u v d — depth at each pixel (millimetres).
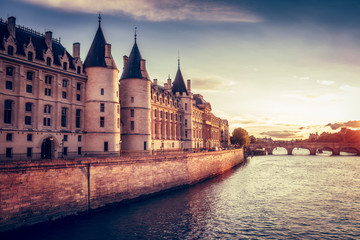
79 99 48031
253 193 51062
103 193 37594
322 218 36000
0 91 36281
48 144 42250
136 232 30188
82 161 35031
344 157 158250
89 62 49125
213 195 48875
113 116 49281
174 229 31406
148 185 46188
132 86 59656
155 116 70875
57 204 31625
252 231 31266
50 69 42375
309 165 107250
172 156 53469
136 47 62125
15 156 37375
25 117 39562
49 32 45406
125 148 58969
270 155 184625
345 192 52406
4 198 26953
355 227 32625
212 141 117688
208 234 30219
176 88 89000
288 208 40719
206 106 107000
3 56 36375
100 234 29250
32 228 28953
